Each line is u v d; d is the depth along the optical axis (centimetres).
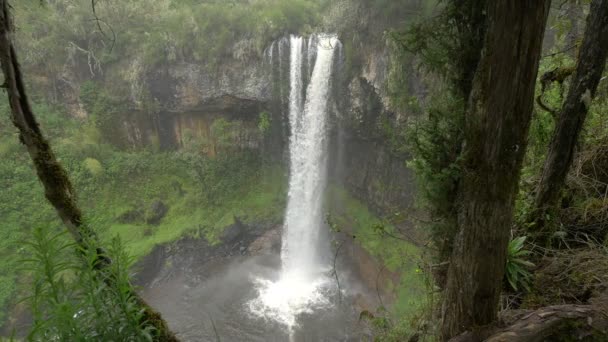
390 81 1084
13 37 211
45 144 226
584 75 312
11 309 1077
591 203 376
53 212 1355
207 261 1600
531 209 370
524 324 249
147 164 1778
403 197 1351
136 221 1595
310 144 1639
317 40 1490
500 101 198
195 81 1689
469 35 225
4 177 1387
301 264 1630
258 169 1866
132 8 1625
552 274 323
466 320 262
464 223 240
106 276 194
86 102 1717
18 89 213
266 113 1711
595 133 426
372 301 1252
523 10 177
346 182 1748
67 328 172
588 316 247
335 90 1480
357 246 1446
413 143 278
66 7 1597
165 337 244
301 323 1246
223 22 1608
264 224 1727
